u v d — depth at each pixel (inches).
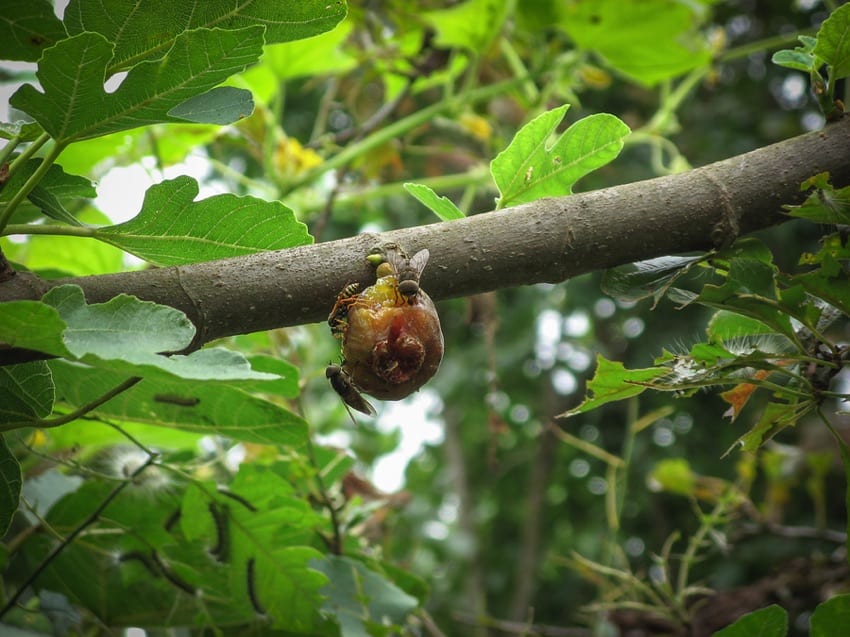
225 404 19.1
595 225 15.4
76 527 22.0
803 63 16.8
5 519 15.2
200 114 14.5
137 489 21.5
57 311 12.0
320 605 21.2
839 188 16.1
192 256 15.6
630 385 16.3
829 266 15.9
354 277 14.7
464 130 37.3
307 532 22.2
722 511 30.1
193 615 22.8
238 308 14.4
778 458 34.3
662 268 16.2
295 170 32.1
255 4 14.4
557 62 34.4
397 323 14.3
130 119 13.9
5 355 13.3
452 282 15.1
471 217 15.4
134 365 11.7
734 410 18.1
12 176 14.5
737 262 16.0
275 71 32.3
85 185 15.9
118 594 22.8
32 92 13.1
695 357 16.3
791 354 16.2
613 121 16.3
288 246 15.6
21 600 22.9
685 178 15.9
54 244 28.2
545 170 16.7
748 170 15.9
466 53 34.8
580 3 32.6
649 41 33.4
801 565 30.7
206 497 20.6
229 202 15.0
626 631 29.9
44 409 15.1
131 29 14.3
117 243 15.2
